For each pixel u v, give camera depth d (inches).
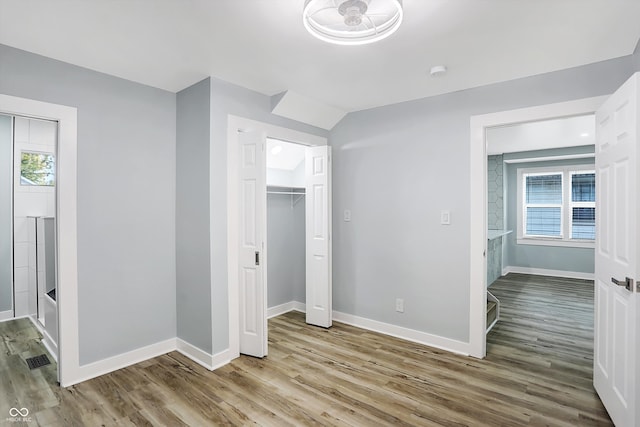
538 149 245.0
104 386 98.0
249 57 94.8
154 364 112.1
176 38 84.0
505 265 275.4
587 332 143.6
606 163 86.2
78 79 100.0
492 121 114.2
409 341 132.0
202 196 111.7
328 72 105.7
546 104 104.8
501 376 104.3
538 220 271.0
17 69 89.0
